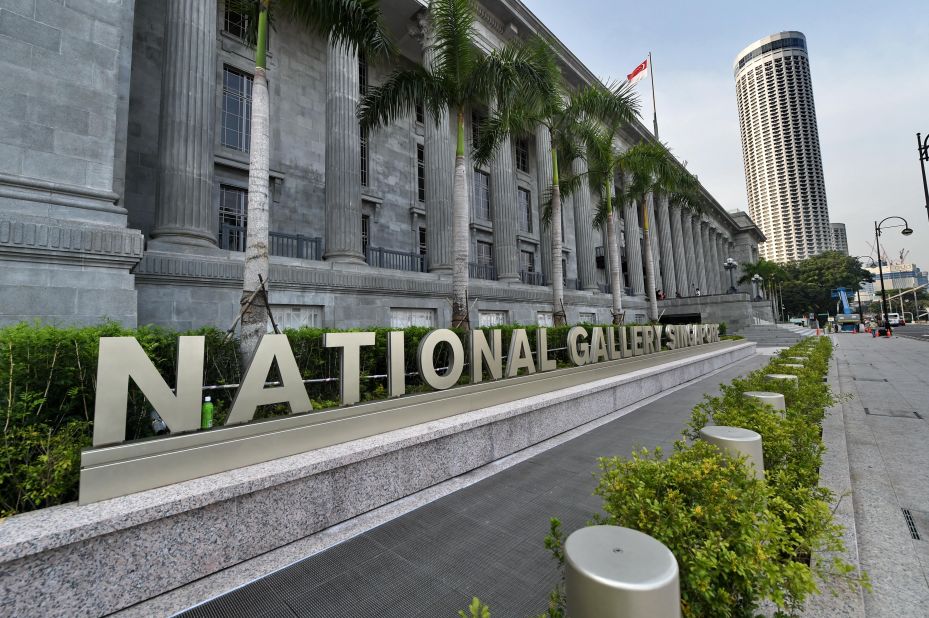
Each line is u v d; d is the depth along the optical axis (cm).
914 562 325
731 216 7212
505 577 323
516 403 691
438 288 1745
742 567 193
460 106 1087
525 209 3027
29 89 780
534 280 2753
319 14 793
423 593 306
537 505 450
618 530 220
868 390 1086
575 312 2683
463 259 1039
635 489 257
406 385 727
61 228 769
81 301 786
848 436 673
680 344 1595
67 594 277
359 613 286
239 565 351
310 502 403
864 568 320
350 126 1586
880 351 2288
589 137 1591
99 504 311
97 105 849
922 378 1265
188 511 330
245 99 1700
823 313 8544
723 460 313
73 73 827
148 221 1362
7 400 338
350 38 832
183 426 376
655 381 1154
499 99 1120
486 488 504
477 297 1977
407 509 452
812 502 290
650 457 602
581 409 818
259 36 675
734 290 3819
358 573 334
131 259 841
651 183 2084
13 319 722
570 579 189
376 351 679
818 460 391
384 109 1110
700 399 1045
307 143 1861
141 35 1399
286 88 1820
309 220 1830
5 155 749
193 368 388
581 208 2992
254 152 645
